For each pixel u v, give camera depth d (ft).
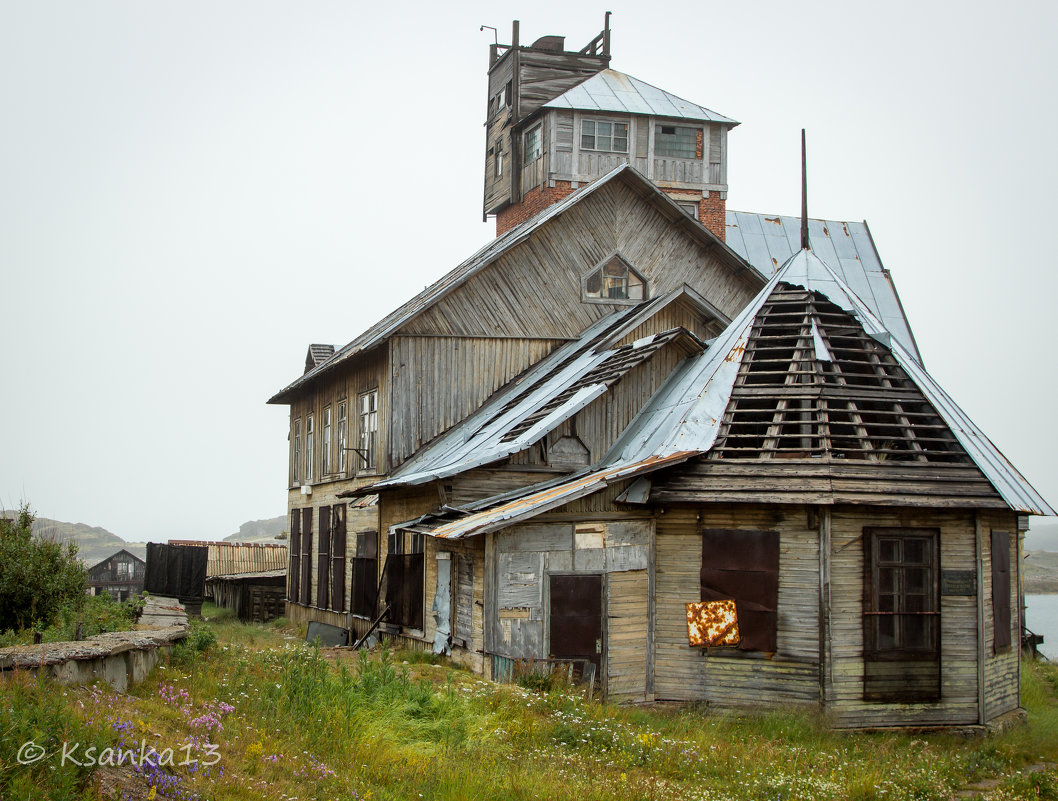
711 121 118.21
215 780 27.78
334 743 35.24
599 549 54.29
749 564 52.29
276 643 77.51
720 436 55.26
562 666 51.31
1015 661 57.26
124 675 37.91
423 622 65.46
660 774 39.04
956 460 54.60
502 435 67.26
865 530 51.93
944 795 38.93
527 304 84.79
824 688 50.21
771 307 61.52
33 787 22.79
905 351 60.70
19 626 57.77
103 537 411.54
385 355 82.07
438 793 31.89
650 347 65.46
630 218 89.35
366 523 85.05
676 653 53.36
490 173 134.21
